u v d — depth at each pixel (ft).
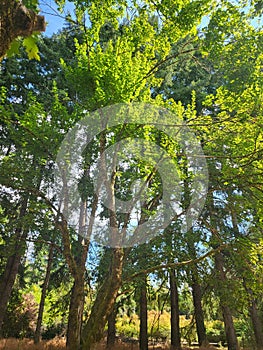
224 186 27.17
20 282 50.83
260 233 26.45
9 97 43.55
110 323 42.47
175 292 45.78
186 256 30.27
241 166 23.56
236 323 57.93
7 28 5.09
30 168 26.27
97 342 21.53
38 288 69.31
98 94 20.03
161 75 41.37
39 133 23.12
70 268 24.16
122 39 23.63
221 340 61.36
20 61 43.80
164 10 23.50
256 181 23.73
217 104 24.94
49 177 28.40
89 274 39.11
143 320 42.65
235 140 24.73
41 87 44.01
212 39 23.67
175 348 43.01
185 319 68.28
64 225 25.38
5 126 38.01
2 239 30.96
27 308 54.49
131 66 21.39
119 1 23.08
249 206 24.84
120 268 23.48
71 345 21.39
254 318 43.19
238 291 27.50
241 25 23.95
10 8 5.05
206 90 49.16
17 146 34.40
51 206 25.38
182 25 23.70
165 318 64.13
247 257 24.77
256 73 24.26
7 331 48.75
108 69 20.39
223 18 23.18
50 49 44.19
